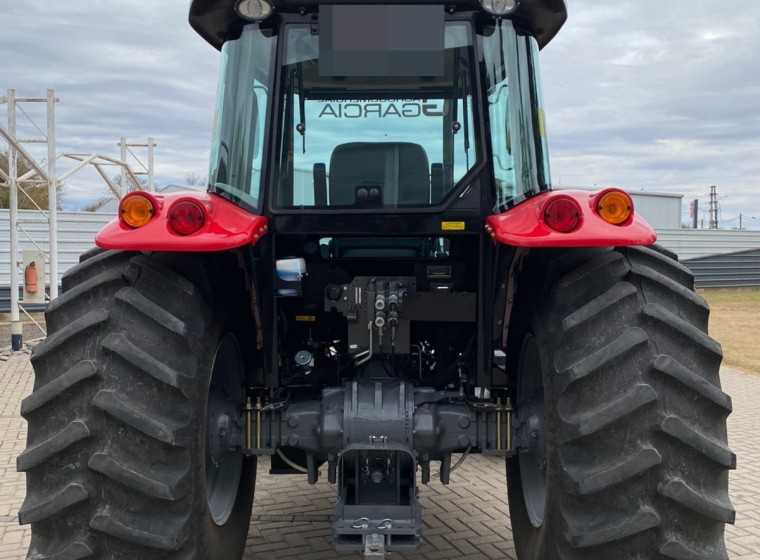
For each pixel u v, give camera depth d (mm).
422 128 3086
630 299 2479
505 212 2883
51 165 11414
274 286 3082
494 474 5355
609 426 2336
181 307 2576
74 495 2314
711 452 2324
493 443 3023
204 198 2777
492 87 3047
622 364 2385
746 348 13328
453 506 4688
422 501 4777
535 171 3076
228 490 3287
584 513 2389
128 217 2576
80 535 2350
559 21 3125
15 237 11414
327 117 3094
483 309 3053
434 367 3547
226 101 3082
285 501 4750
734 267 26312
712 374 2449
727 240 26500
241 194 3047
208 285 2764
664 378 2355
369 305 3105
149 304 2508
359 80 3084
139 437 2365
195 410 2498
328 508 4621
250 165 3047
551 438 2520
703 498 2303
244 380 3225
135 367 2393
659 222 30250
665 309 2471
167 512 2400
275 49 3037
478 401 3090
